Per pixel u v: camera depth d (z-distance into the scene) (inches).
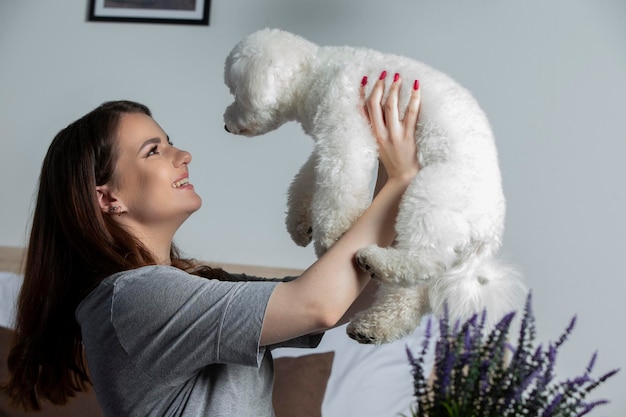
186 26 110.2
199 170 110.0
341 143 45.8
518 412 35.2
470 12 104.4
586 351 102.6
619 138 102.2
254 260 108.7
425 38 105.0
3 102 114.0
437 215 41.9
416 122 46.0
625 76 102.2
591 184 102.7
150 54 111.0
